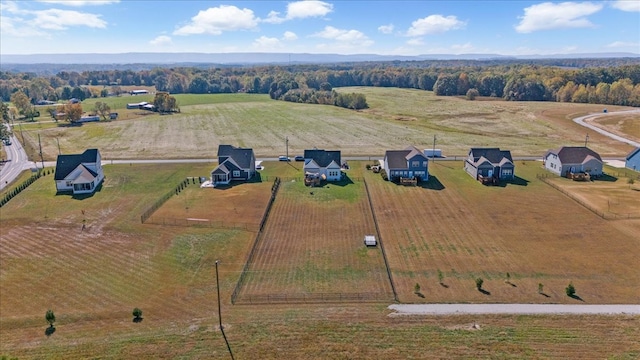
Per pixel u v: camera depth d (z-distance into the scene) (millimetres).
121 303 39219
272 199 67438
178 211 62156
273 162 91562
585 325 34688
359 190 71812
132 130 131875
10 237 53625
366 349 31781
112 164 90438
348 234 54594
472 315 36500
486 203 65062
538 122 138750
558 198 67000
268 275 44406
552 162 82188
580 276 43625
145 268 45750
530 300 39156
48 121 151000
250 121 147125
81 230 55656
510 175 77812
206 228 56250
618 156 95375
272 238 53438
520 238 52750
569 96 189875
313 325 35000
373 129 131750
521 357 30625
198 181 77438
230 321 35906
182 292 41062
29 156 99688
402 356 30922
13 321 36375
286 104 194500
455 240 52500
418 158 76312
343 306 38500
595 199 66000
